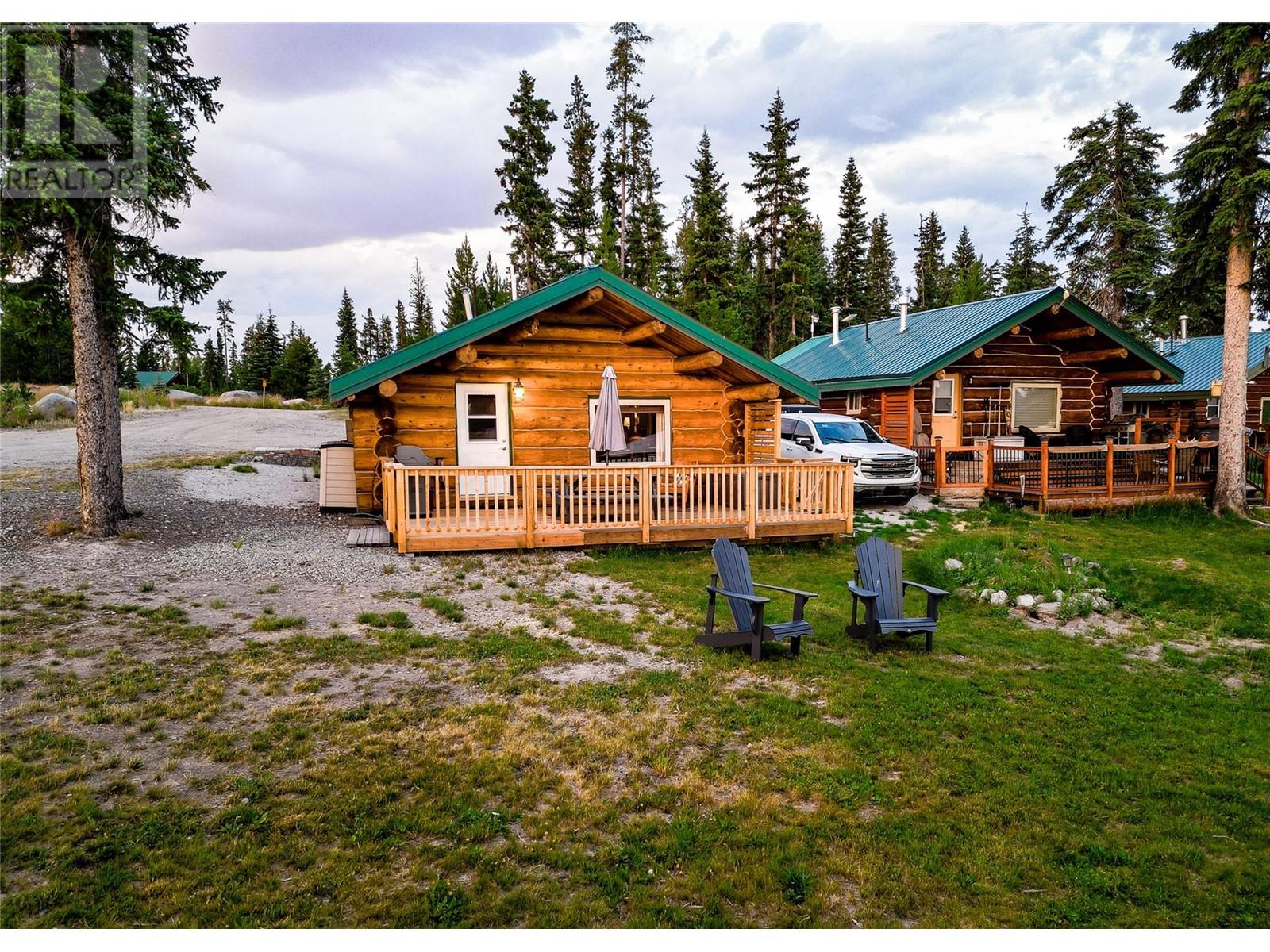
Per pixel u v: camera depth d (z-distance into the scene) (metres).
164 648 6.20
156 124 10.25
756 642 6.60
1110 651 7.56
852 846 3.88
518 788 4.30
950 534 13.48
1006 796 4.45
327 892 3.37
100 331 10.35
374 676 5.91
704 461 14.54
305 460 20.17
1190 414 28.47
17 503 11.40
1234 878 3.74
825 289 53.50
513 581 9.12
